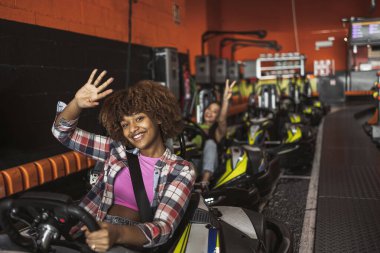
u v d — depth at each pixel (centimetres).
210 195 308
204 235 175
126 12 553
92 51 469
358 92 1450
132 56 569
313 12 1722
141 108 162
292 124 618
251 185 353
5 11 347
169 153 170
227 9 1697
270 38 1742
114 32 521
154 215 163
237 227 204
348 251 270
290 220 347
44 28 391
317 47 1766
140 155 169
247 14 1698
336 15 1708
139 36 595
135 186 165
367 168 524
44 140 392
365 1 1652
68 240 151
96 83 168
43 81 390
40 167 357
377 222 322
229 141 399
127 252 144
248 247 185
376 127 709
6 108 348
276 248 240
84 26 455
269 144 654
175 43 744
